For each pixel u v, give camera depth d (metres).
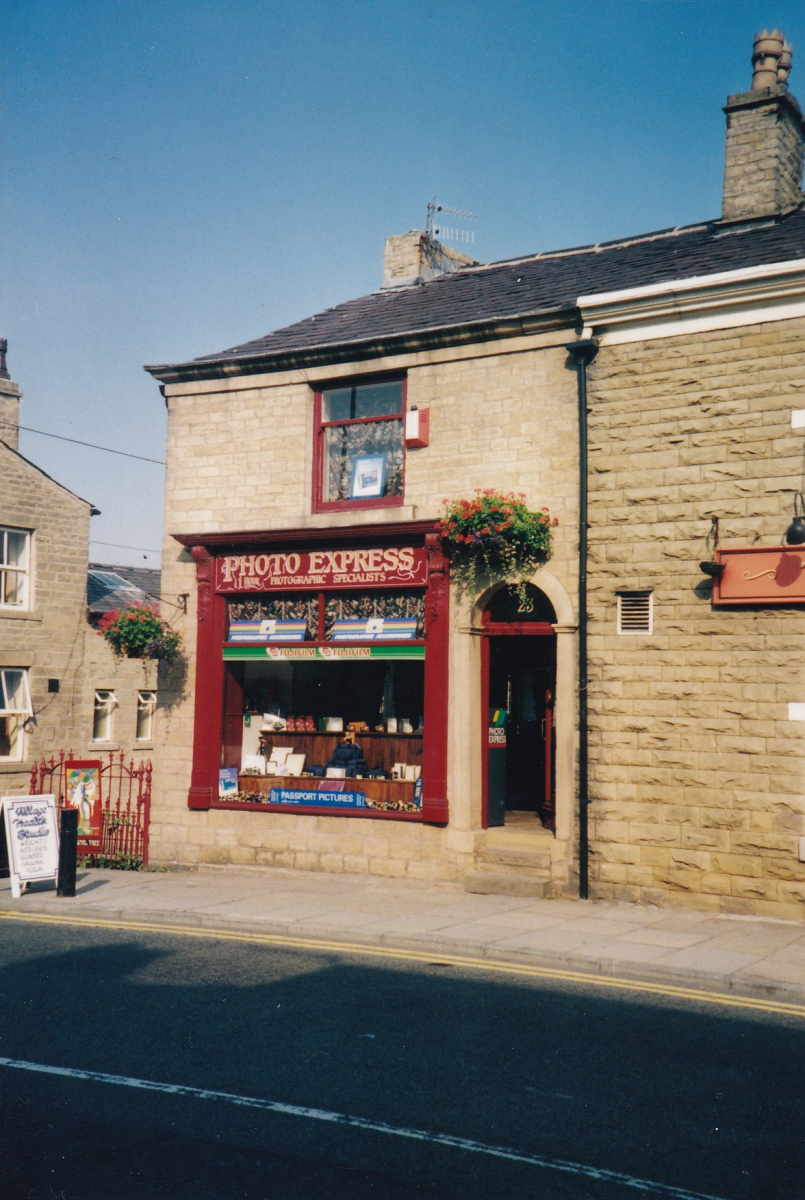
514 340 12.62
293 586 13.91
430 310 14.33
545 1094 5.84
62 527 22.47
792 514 10.79
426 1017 7.28
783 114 13.70
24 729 21.41
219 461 14.73
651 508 11.57
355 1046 6.64
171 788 14.54
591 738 11.70
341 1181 4.77
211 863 14.17
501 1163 4.98
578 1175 4.86
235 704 14.66
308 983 8.21
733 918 10.61
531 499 12.39
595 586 11.82
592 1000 7.79
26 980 8.30
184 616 14.73
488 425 12.77
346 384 14.19
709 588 11.17
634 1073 6.19
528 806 13.97
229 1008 7.48
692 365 11.45
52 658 22.08
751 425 11.07
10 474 21.44
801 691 10.63
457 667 12.70
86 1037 6.80
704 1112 5.61
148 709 24.52
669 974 8.45
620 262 13.84
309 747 14.09
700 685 11.16
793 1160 5.05
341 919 10.52
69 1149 5.09
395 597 13.38
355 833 13.27
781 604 10.75
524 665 13.88
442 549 12.73
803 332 10.85
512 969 8.80
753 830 10.77
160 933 10.33
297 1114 5.54
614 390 11.89
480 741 12.81
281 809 13.75
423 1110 5.61
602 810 11.58
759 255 11.91
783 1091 5.92
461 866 12.43
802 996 7.89
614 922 10.38
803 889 10.47
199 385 14.93
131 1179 4.77
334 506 14.07
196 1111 5.57
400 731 13.48
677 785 11.20
